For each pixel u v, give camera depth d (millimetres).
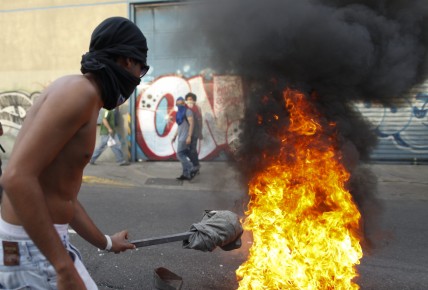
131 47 1523
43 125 1280
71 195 1538
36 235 1272
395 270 3492
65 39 9695
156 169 9062
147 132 9898
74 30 9625
